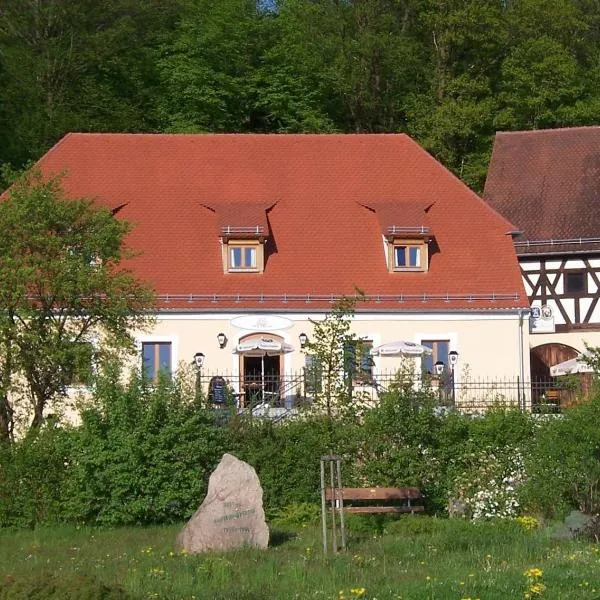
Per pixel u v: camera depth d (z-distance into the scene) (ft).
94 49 269.23
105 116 263.70
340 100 283.59
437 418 131.54
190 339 179.22
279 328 180.14
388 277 184.75
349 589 86.43
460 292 183.32
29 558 104.58
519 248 217.36
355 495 115.34
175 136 199.41
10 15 267.80
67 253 137.59
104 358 135.85
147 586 89.40
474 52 279.69
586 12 295.69
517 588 84.69
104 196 190.49
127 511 124.06
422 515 122.93
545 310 215.10
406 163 198.90
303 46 281.74
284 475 128.77
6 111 251.60
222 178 195.00
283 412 142.61
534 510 122.72
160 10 290.15
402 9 290.35
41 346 131.75
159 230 187.11
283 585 90.17
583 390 133.08
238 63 282.36
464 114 264.31
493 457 129.08
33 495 125.08
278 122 280.72
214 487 108.37
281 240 187.52
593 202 219.20
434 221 191.42
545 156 228.22
